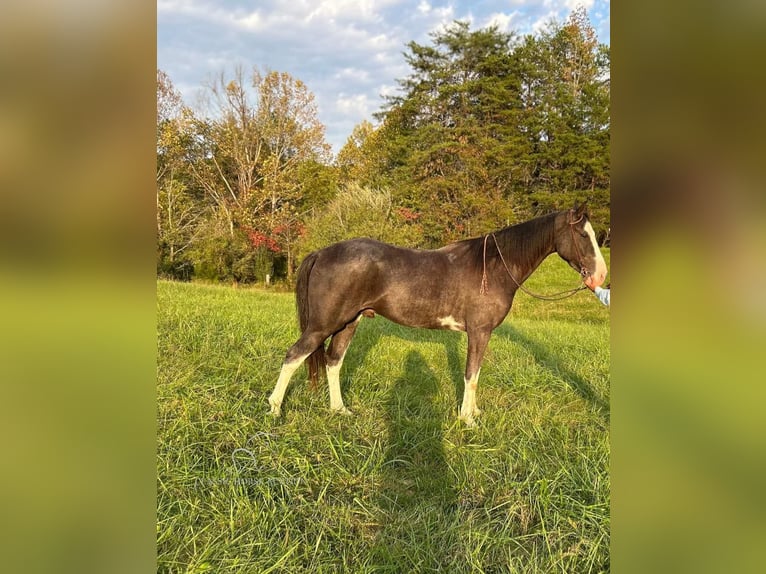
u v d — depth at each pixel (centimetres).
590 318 865
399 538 205
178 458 238
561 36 1323
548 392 377
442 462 268
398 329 589
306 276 326
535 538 208
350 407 339
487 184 1271
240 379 362
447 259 329
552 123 1271
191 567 175
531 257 323
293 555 191
